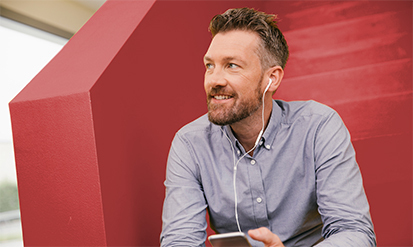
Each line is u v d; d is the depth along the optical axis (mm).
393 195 2734
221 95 1072
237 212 1181
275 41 1127
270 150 1161
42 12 3139
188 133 1241
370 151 2850
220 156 1202
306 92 3078
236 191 1166
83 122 1169
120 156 1266
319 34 3084
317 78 3062
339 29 3033
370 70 2932
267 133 1149
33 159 1252
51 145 1221
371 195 2779
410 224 2652
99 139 1175
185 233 1073
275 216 1182
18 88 3006
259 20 1097
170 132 1600
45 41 3301
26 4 2996
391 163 2785
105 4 1720
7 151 2910
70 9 3445
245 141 1186
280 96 3141
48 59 3328
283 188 1159
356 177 1069
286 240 1176
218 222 1230
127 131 1317
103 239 1152
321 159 1101
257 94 1089
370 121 2893
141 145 1390
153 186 1438
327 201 1043
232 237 770
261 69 1094
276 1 3191
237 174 1175
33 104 1245
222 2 2289
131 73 1379
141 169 1373
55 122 1214
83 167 1176
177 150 1220
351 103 2949
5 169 2898
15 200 3002
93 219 1167
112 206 1199
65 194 1205
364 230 968
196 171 1204
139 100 1409
